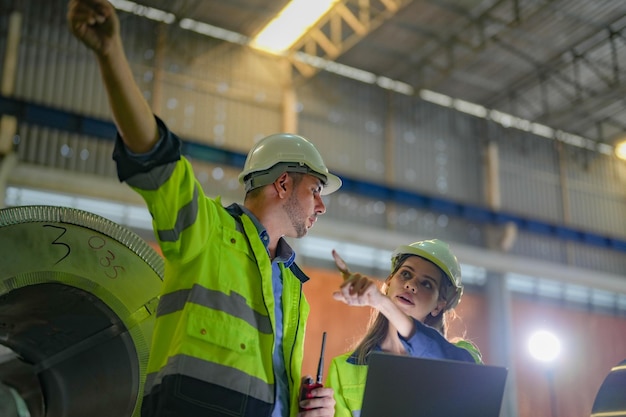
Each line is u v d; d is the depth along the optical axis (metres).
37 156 10.52
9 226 2.14
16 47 10.74
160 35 12.03
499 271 13.55
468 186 14.47
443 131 14.55
